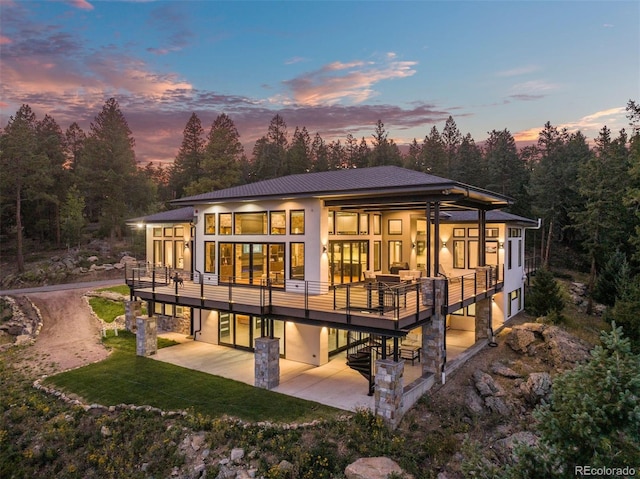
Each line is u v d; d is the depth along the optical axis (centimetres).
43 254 4219
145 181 5531
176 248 2930
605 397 654
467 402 1466
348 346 1966
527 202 4894
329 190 1661
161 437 1204
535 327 1992
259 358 1488
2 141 3778
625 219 3497
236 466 1059
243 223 2053
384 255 2373
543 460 691
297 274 1856
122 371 1664
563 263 4509
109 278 3609
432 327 1521
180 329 2288
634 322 2147
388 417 1203
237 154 5228
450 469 1099
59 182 4725
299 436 1154
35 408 1399
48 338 2145
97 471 1133
